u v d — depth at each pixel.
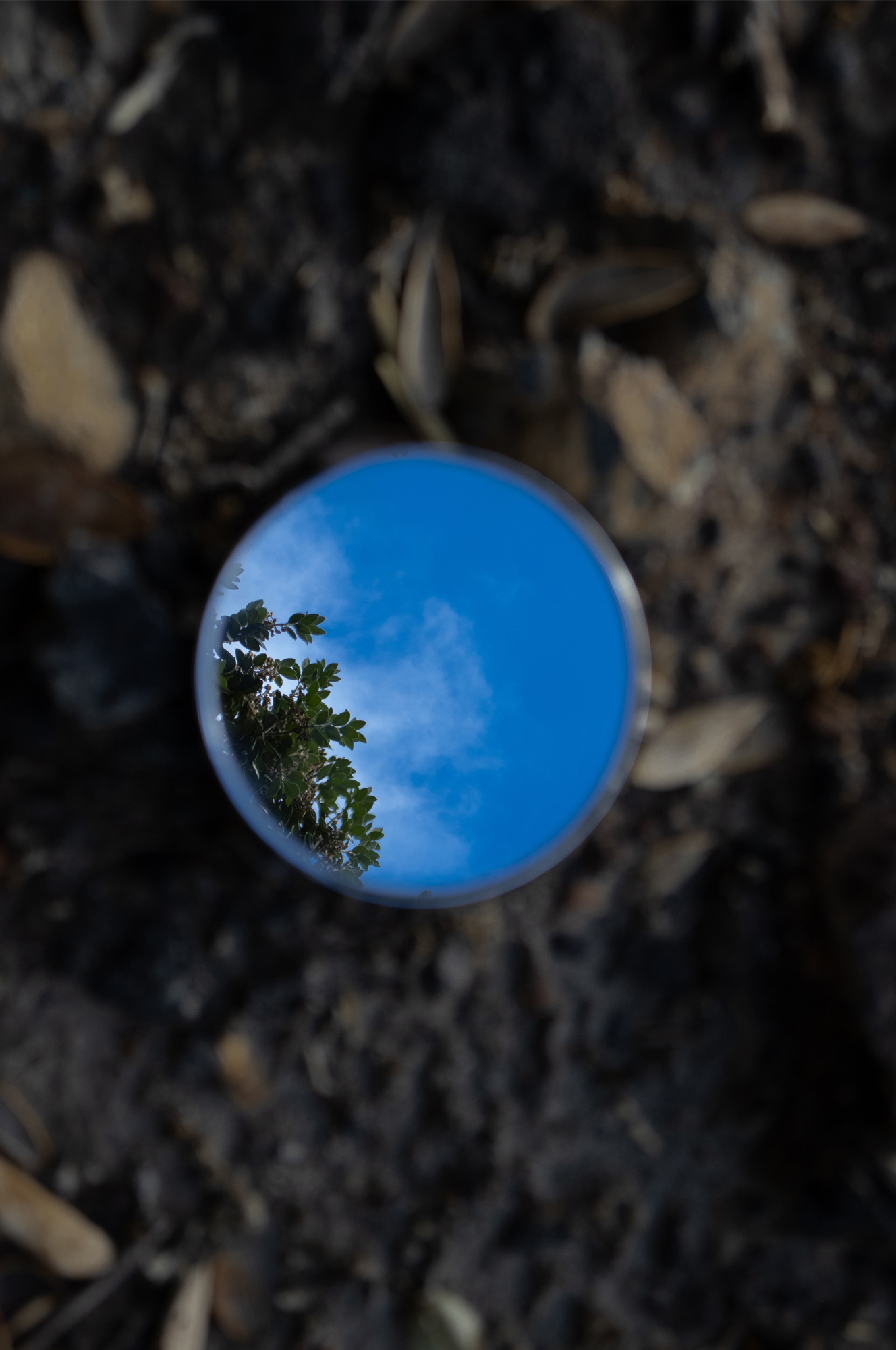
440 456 0.20
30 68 0.21
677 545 0.22
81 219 0.21
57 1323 0.22
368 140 0.22
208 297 0.22
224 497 0.22
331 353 0.22
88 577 0.21
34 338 0.21
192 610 0.22
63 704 0.21
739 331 0.22
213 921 0.22
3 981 0.22
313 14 0.21
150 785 0.22
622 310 0.22
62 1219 0.22
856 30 0.22
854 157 0.22
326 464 0.22
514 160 0.22
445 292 0.22
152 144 0.21
